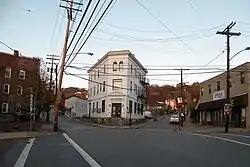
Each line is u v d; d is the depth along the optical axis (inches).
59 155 564.7
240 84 1615.4
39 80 2044.8
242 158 527.2
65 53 1369.3
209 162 482.9
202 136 1047.6
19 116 1971.0
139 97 2694.4
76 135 1097.4
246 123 1547.7
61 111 4138.8
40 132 1212.5
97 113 2581.2
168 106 4726.9
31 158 528.4
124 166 445.4
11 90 2135.8
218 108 1894.7
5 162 485.4
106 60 2428.6
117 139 909.8
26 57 2229.3
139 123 2527.1
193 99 3191.4
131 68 2428.6
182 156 548.1
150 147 692.7
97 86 2652.6
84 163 472.7
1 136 981.2
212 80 2025.1
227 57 1391.5
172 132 1331.2
